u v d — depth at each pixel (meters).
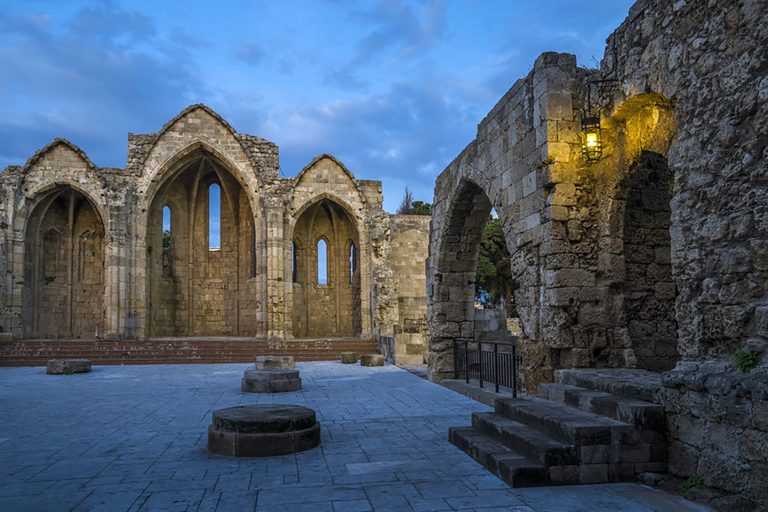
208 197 37.00
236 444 8.16
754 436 5.61
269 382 15.04
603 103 10.00
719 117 6.56
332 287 37.78
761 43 6.05
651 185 11.66
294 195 32.91
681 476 6.68
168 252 35.84
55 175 30.20
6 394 15.06
